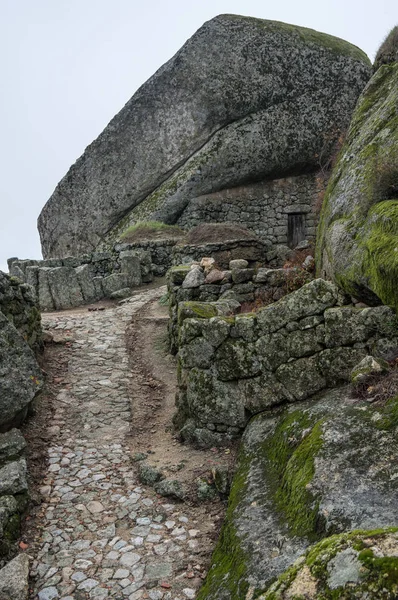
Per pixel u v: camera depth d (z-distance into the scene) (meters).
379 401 3.91
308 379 4.87
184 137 18.78
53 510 4.47
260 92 18.47
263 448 4.48
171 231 16.81
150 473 4.87
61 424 6.00
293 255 9.98
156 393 6.95
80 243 20.56
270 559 3.03
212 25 18.41
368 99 8.59
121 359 7.96
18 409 5.34
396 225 4.81
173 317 8.13
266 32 18.50
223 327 5.21
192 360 5.36
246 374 5.12
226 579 3.21
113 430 5.94
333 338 4.80
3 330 5.60
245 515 3.65
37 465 5.15
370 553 1.89
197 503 4.48
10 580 3.49
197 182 18.22
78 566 3.78
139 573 3.68
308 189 19.16
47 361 7.73
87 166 20.06
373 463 3.29
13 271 13.66
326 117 18.88
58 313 11.28
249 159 18.52
